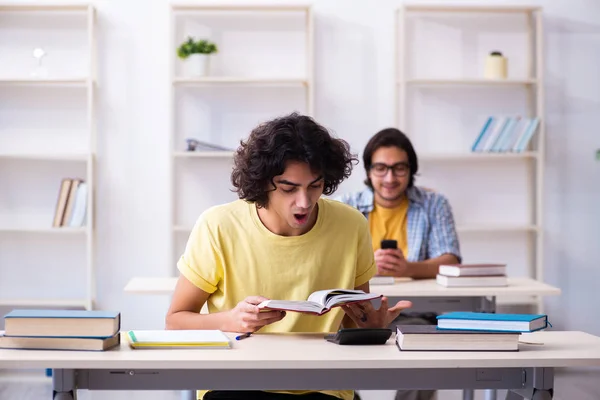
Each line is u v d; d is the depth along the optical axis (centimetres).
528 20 505
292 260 219
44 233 495
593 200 514
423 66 503
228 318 210
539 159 488
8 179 491
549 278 515
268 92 498
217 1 487
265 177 200
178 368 182
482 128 501
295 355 187
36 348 189
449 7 484
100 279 495
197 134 495
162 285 345
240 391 209
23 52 486
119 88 491
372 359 183
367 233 230
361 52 498
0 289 495
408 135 504
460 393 419
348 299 200
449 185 509
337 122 498
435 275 359
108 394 420
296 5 480
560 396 422
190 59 477
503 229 486
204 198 498
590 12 509
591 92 511
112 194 493
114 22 489
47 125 490
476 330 197
